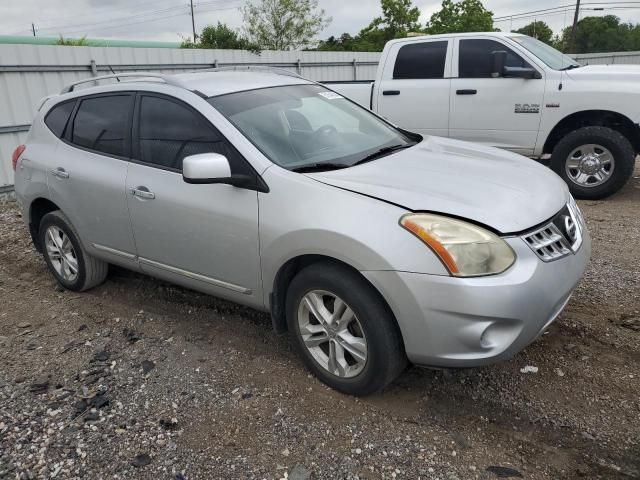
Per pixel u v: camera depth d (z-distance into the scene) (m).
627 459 2.54
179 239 3.56
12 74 9.23
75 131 4.32
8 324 4.21
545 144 6.99
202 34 23.42
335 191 2.92
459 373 3.26
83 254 4.45
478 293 2.54
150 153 3.74
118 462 2.66
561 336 3.57
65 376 3.43
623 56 22.22
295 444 2.72
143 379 3.35
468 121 7.36
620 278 4.36
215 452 2.69
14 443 2.83
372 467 2.54
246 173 3.20
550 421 2.81
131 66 11.53
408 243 2.64
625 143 6.43
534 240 2.76
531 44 7.26
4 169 9.12
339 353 3.02
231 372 3.37
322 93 4.28
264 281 3.21
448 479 2.46
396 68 7.88
